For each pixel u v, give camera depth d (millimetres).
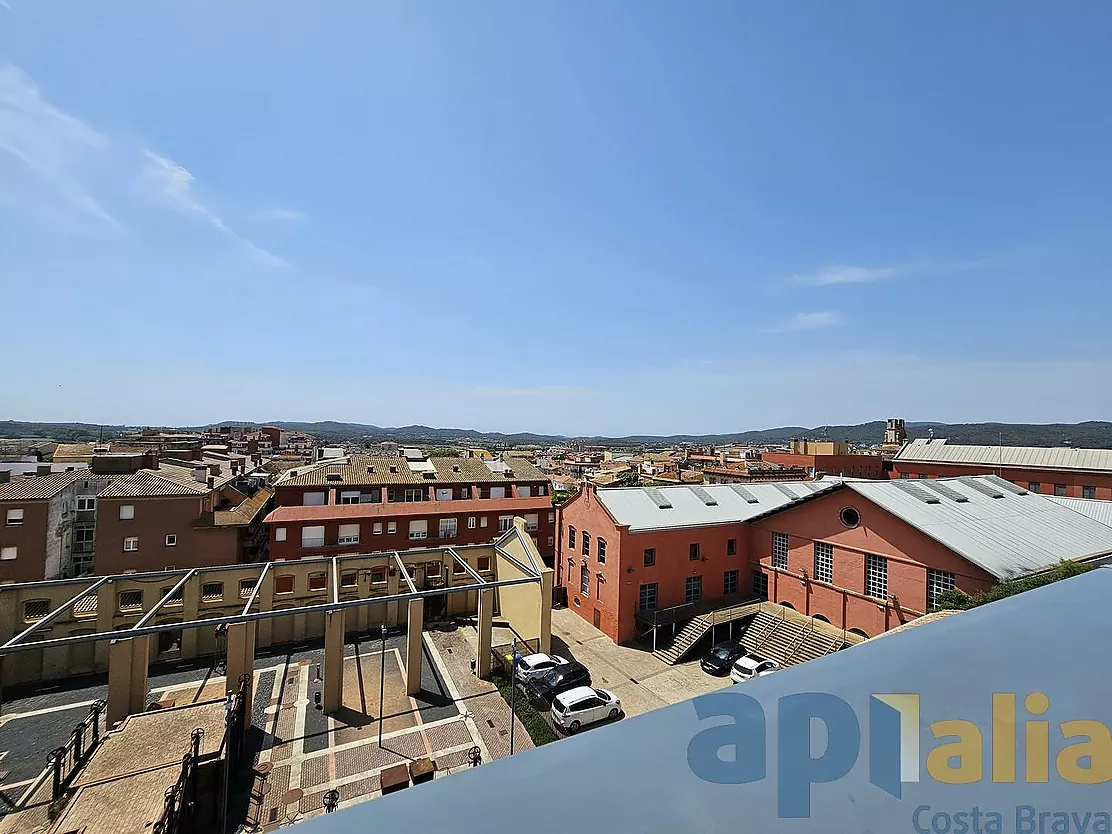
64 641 17656
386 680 24047
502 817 1191
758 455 106062
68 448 64500
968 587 20734
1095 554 22516
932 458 61375
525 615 28266
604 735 1621
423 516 38250
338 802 16266
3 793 16625
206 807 15781
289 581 33062
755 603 29188
